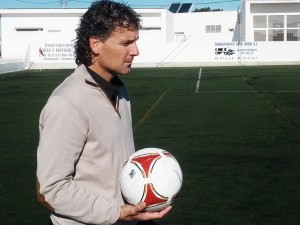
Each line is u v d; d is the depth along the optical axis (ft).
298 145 29.91
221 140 31.83
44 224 17.31
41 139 7.74
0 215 18.19
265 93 61.05
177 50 134.00
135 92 64.59
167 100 55.11
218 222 17.19
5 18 156.66
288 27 141.69
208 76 90.94
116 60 8.21
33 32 157.17
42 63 128.47
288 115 42.42
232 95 59.47
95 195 7.84
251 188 21.03
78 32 8.37
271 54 128.98
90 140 8.04
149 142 31.53
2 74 104.27
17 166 25.64
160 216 8.23
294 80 79.25
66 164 7.68
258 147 29.48
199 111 45.98
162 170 8.23
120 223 8.55
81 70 8.29
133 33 8.21
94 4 8.31
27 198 20.17
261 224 16.98
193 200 19.48
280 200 19.45
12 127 38.70
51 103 7.80
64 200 7.55
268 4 141.08
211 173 23.52
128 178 8.21
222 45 131.34
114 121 8.31
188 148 29.45
